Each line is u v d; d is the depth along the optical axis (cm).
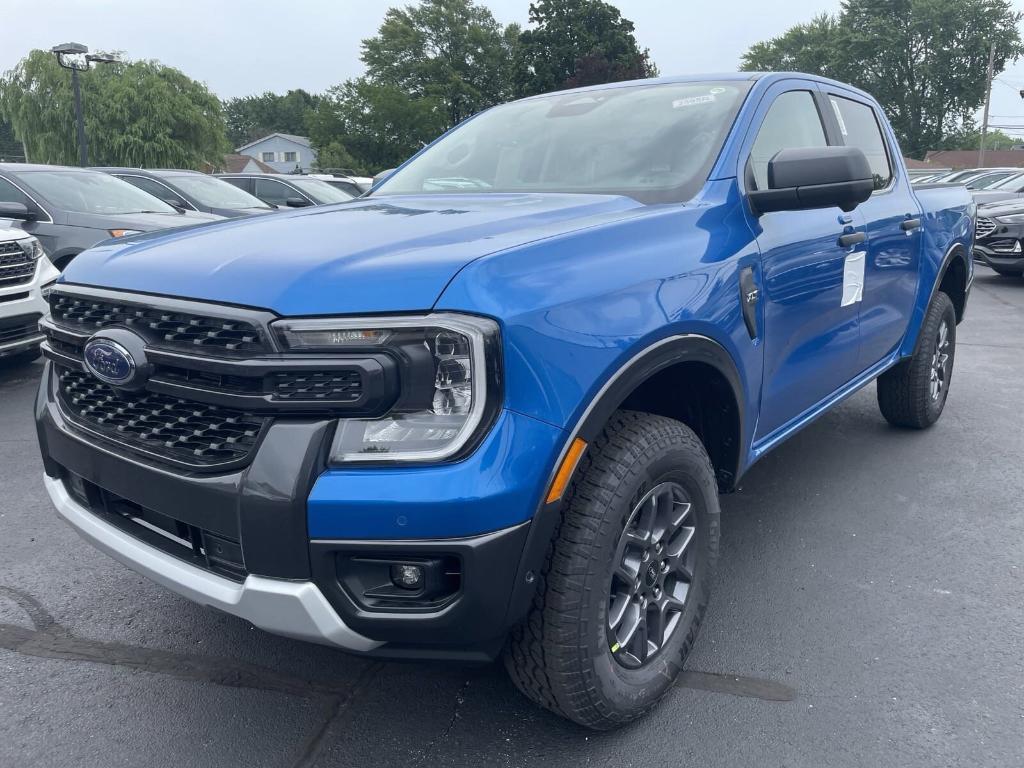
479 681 254
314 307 180
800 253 295
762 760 219
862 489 405
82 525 234
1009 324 903
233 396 184
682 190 271
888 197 400
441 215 241
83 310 223
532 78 5919
